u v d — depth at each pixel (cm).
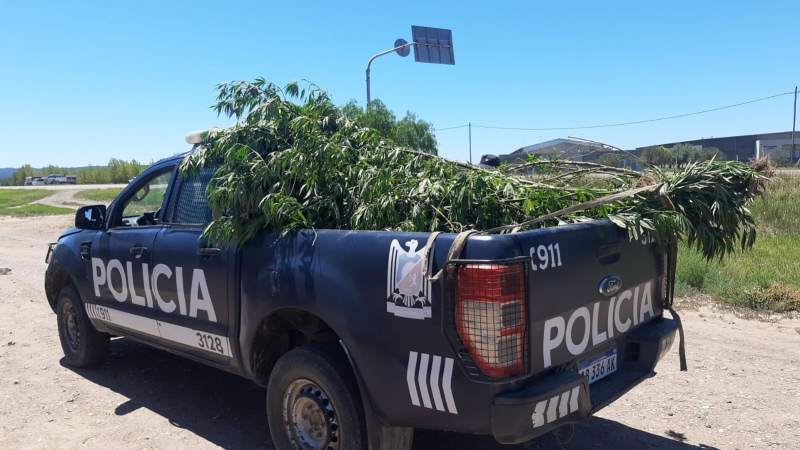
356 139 459
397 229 371
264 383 413
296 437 378
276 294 374
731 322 732
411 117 1717
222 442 436
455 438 437
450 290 291
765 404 490
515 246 292
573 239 324
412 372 311
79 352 585
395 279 317
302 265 363
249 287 394
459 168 415
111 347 669
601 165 457
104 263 526
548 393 292
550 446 423
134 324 502
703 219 405
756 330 700
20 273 1177
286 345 416
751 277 889
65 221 2612
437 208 370
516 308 287
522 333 290
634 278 374
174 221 477
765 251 1079
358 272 335
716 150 490
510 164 478
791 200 1523
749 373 561
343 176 423
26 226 2417
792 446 418
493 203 371
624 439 433
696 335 681
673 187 399
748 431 442
